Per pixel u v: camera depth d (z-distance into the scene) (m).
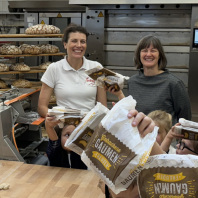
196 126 1.15
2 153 2.38
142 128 0.87
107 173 0.82
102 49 4.92
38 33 3.76
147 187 0.84
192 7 4.46
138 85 2.64
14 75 4.42
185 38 4.74
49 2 5.25
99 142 0.85
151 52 2.52
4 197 1.78
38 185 1.93
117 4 4.67
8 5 5.78
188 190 0.82
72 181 1.99
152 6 4.64
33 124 2.72
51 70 2.78
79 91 2.74
